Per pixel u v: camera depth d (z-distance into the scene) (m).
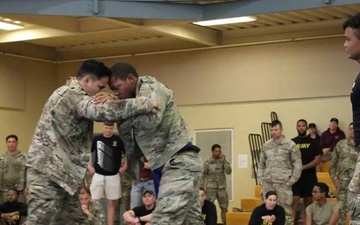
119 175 13.37
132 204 12.98
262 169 13.05
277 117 16.78
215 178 15.90
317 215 12.57
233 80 17.33
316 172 14.81
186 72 17.91
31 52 18.97
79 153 6.00
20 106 18.66
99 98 5.66
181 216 5.48
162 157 5.56
